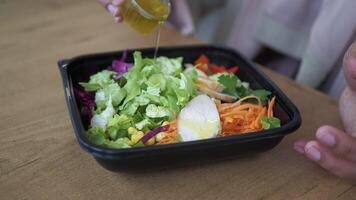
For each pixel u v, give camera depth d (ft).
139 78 1.41
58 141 1.34
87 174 1.23
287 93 1.71
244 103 1.42
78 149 1.32
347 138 1.21
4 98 1.53
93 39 2.01
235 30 2.52
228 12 3.05
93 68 1.54
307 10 2.15
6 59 1.78
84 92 1.42
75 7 2.33
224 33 3.08
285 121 1.31
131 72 1.43
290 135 1.46
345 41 1.97
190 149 1.13
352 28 1.94
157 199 1.17
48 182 1.20
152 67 1.44
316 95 1.71
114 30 2.11
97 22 2.18
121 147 1.15
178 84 1.39
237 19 2.59
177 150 1.12
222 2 3.40
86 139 1.11
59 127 1.40
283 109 1.33
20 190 1.17
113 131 1.27
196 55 1.66
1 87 1.59
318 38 2.01
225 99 1.43
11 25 2.08
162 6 1.47
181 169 1.27
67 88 1.30
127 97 1.36
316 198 1.22
